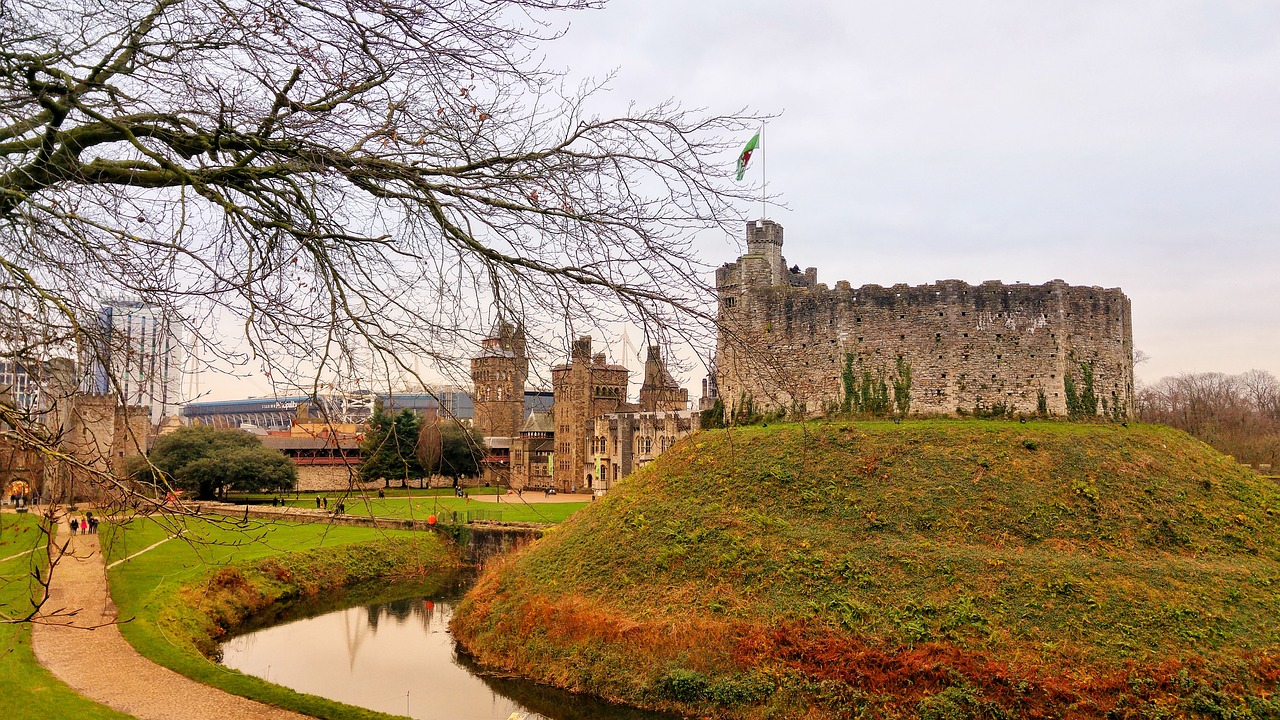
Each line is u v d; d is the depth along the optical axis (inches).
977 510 1546.5
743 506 1684.3
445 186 450.3
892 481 1663.4
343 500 452.1
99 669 989.2
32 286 395.9
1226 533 1499.8
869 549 1459.2
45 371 430.3
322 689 1307.8
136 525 2212.1
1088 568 1347.2
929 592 1327.5
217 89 419.2
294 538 2329.0
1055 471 1636.3
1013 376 1937.7
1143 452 1727.4
